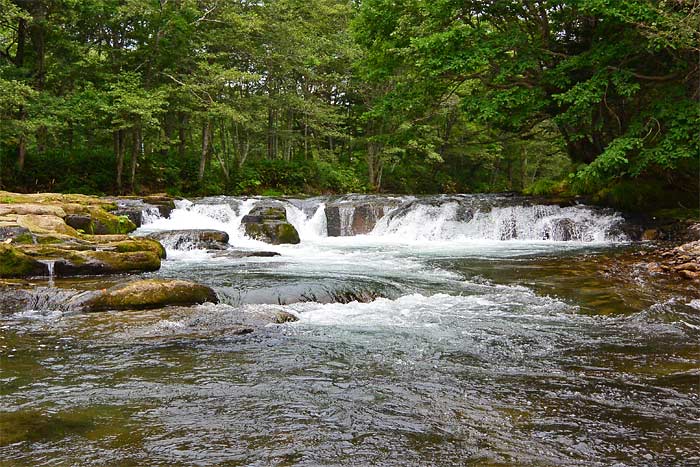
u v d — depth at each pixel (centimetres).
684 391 416
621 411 376
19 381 434
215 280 833
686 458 308
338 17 3147
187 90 2442
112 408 379
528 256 1207
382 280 866
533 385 430
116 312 662
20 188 2267
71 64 2325
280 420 361
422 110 2028
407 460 306
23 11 2030
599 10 1346
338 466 298
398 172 3794
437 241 1583
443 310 700
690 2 1145
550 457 310
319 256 1223
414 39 1594
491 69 1744
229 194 2745
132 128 2417
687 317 657
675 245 1338
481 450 318
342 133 3394
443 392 414
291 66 2820
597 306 717
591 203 1750
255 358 499
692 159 1576
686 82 1494
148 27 2428
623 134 1567
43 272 868
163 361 488
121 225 1395
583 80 1598
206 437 334
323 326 618
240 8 2688
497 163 4072
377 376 452
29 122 1986
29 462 296
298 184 3059
